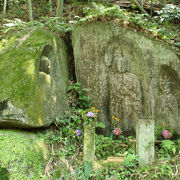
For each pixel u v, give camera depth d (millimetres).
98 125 3781
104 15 3859
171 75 3775
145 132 3004
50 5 6867
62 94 3904
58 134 3436
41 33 3492
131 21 3822
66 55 4398
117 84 3932
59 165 2996
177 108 3824
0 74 3023
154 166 2992
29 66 3102
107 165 2990
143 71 3844
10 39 3412
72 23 4629
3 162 2520
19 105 2904
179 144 3514
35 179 2674
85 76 4082
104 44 3902
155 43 3717
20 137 2902
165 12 5277
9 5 7312
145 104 3902
